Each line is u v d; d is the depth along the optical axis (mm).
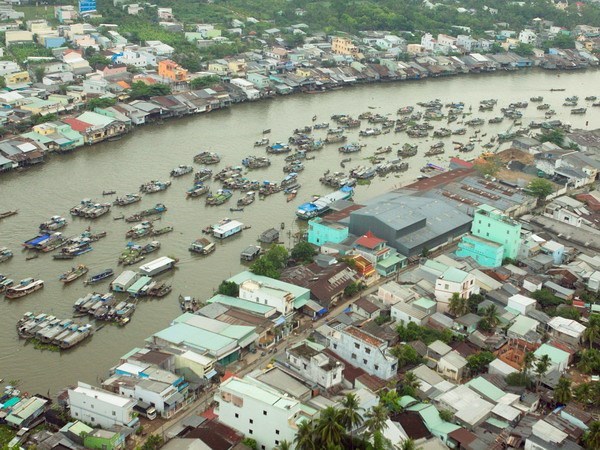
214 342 127375
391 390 114625
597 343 134250
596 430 102625
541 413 116312
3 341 136625
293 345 129750
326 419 97125
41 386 123438
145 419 113062
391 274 166500
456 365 125312
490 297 149125
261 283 149500
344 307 151375
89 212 191375
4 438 108562
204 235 185750
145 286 155875
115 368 120812
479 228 176125
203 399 119250
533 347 133125
